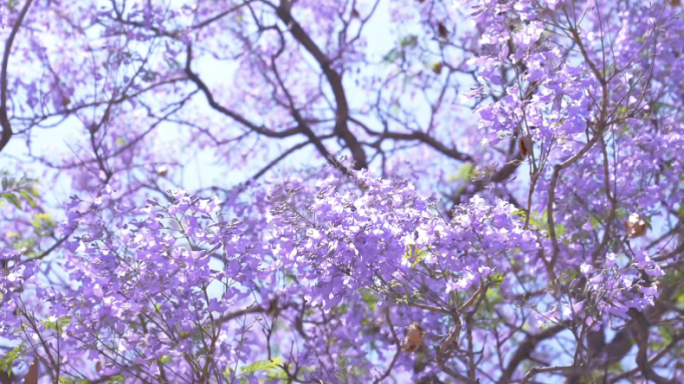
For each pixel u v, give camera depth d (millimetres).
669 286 6262
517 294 6078
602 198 5941
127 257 4289
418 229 4121
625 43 6203
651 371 6168
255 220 7164
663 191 6105
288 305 6539
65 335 4430
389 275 4344
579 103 4395
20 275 4430
